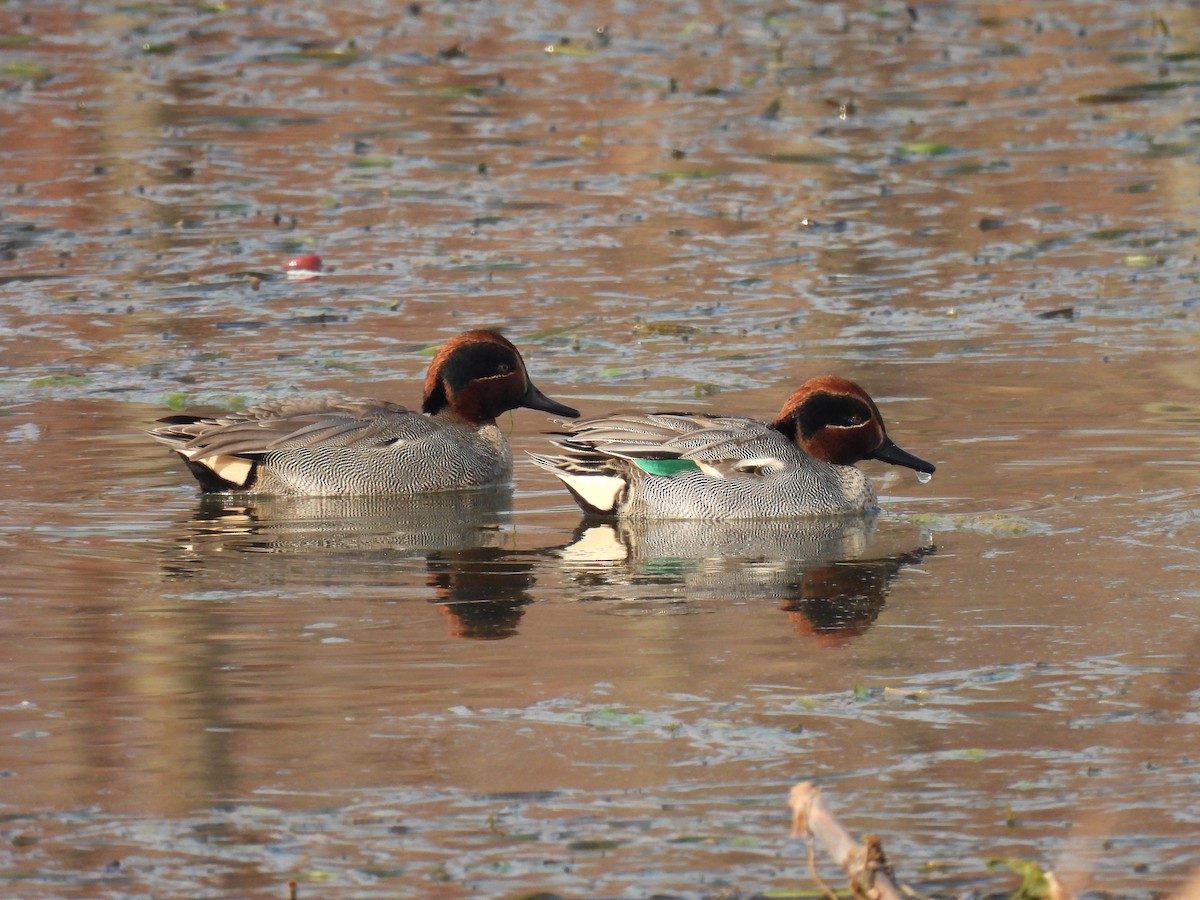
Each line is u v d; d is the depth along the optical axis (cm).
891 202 2433
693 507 1439
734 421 1480
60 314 2028
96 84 3042
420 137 2769
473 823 859
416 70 3128
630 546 1358
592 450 1473
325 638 1120
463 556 1326
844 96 2930
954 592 1197
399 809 873
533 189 2516
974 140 2698
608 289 2105
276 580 1254
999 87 2972
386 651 1095
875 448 1477
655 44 3281
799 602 1188
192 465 1500
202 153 2691
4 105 2906
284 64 3177
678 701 1003
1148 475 1450
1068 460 1498
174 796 887
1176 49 3152
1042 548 1287
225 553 1323
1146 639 1085
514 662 1073
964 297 2042
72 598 1206
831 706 993
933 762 916
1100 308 1986
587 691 1021
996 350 1845
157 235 2334
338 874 811
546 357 1864
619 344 1903
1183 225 2297
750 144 2705
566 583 1248
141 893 796
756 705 997
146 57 3219
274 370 1830
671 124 2805
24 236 2328
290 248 2280
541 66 3141
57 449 1584
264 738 957
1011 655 1066
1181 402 1645
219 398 1733
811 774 906
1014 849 824
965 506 1402
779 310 2012
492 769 915
